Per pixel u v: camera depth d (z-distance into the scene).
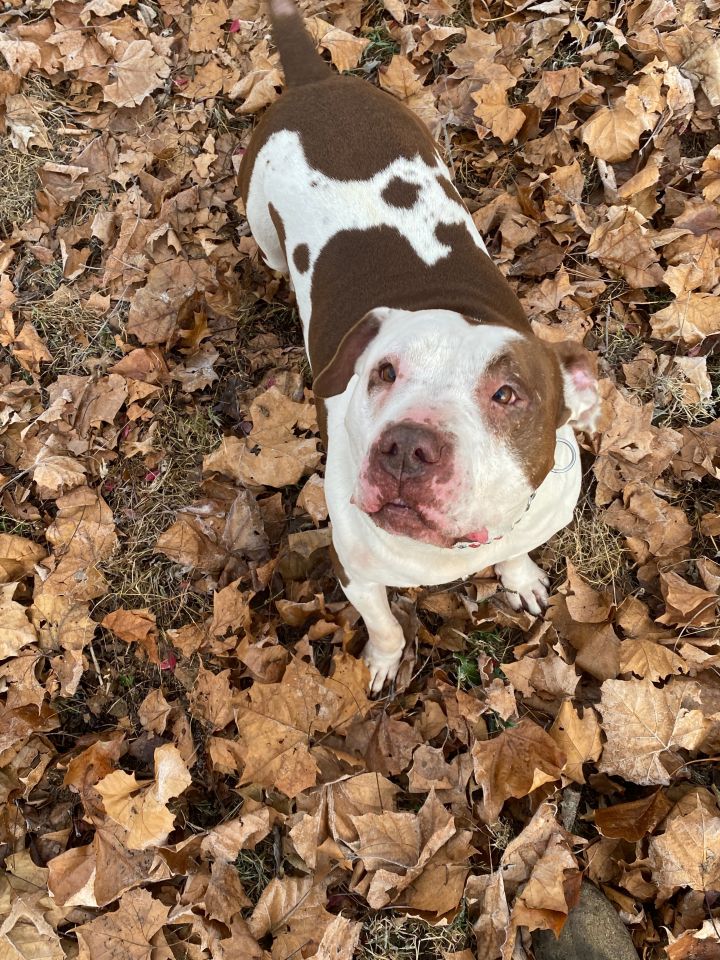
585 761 0.82
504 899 0.76
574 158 1.11
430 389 0.57
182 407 1.08
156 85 1.27
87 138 1.26
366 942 0.79
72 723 0.94
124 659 0.96
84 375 1.11
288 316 1.12
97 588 0.99
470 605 0.91
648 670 0.84
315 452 1.00
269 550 0.98
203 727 0.90
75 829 0.87
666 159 1.09
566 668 0.86
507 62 1.19
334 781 0.83
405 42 1.22
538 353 0.61
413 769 0.83
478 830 0.81
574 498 0.77
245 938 0.78
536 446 0.60
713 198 1.05
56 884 0.81
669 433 0.96
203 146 1.23
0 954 0.80
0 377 1.12
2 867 0.84
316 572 0.97
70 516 1.02
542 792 0.80
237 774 0.87
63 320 1.14
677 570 0.91
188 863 0.82
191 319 1.13
